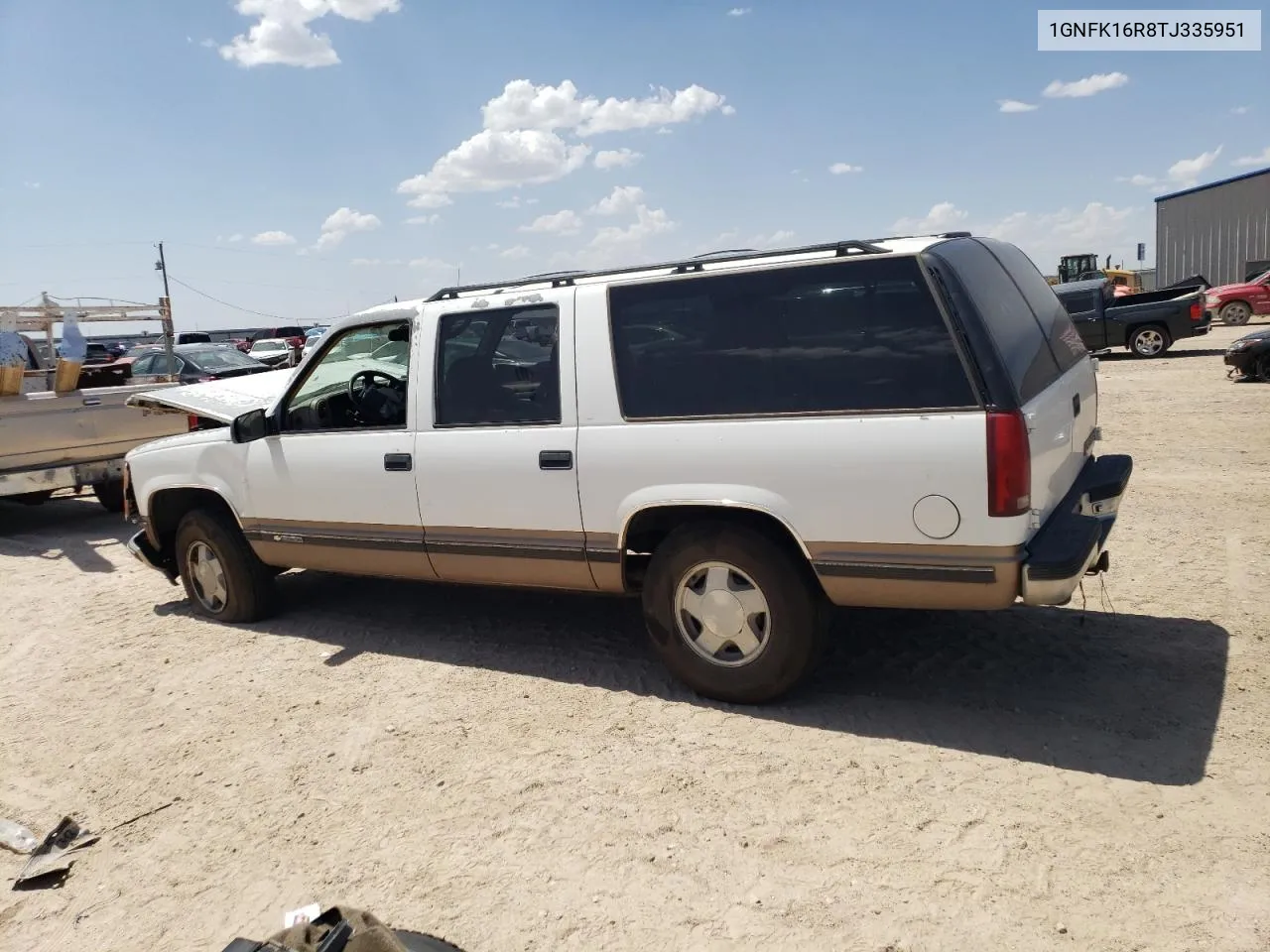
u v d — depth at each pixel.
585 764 3.95
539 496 4.59
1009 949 2.73
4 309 9.32
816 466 3.88
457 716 4.50
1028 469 3.61
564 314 4.48
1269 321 28.05
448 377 4.89
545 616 5.82
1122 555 6.24
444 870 3.32
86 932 3.18
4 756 4.50
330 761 4.17
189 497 6.24
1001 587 3.66
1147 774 3.56
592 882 3.19
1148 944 2.71
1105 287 20.77
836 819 3.42
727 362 4.10
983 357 3.63
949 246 3.94
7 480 8.92
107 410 9.66
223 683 5.16
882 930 2.85
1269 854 3.05
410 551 5.11
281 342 32.38
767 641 4.18
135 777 4.18
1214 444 9.91
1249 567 5.82
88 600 7.07
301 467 5.41
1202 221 37.53
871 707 4.27
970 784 3.58
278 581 7.02
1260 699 4.07
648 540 4.66
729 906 3.01
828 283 3.91
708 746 4.02
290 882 3.33
